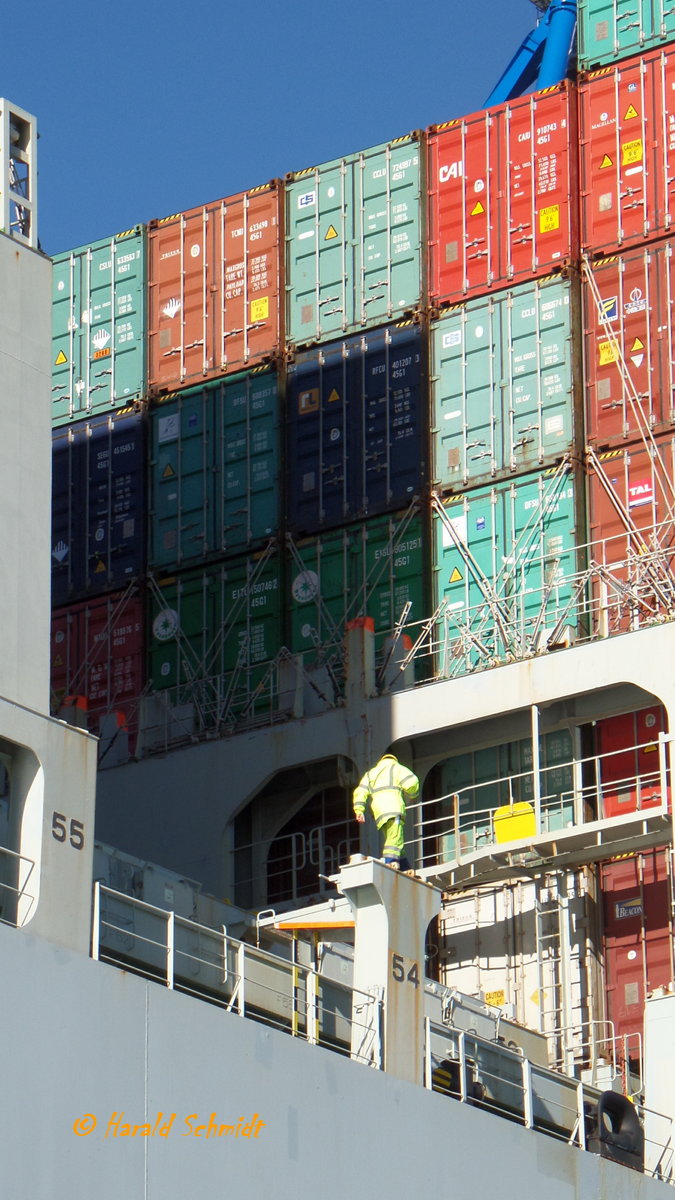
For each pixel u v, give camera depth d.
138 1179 28.59
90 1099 28.39
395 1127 32.19
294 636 48.03
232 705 47.66
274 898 46.12
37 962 28.33
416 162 49.22
